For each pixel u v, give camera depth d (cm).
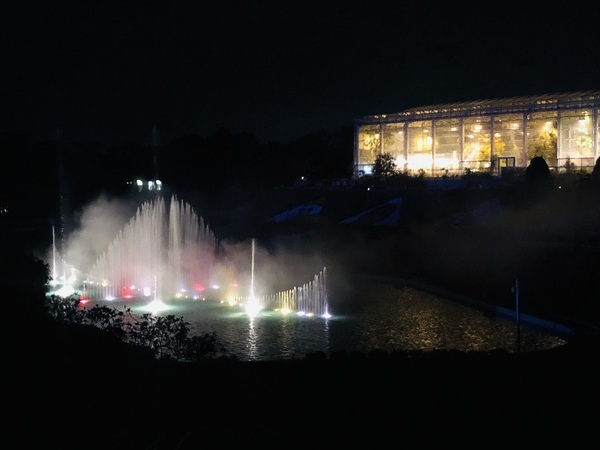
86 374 2073
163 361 2289
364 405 2012
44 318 2572
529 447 1781
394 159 10775
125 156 13188
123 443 1714
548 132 9669
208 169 13050
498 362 2442
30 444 1680
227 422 1855
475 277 5469
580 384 2208
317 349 3572
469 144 10519
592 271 4856
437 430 1872
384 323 4225
